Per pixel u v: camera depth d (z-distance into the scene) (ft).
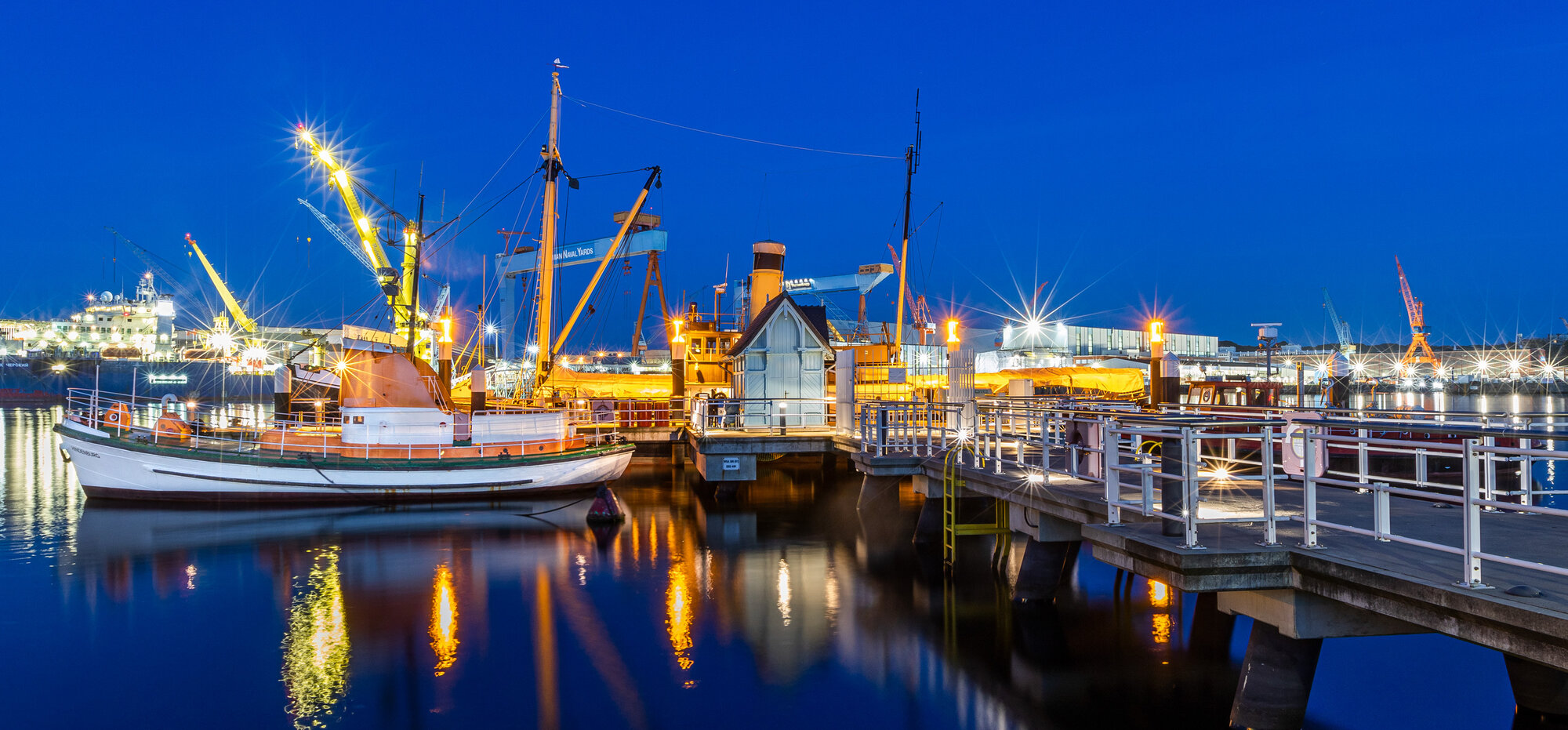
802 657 40.16
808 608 48.29
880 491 76.74
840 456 101.91
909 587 52.85
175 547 63.87
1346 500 37.29
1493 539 27.43
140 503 81.82
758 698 35.32
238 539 67.21
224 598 49.93
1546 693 32.42
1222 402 104.53
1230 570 25.58
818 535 70.18
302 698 35.09
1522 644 19.12
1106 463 32.42
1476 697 34.88
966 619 45.98
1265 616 27.73
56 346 568.82
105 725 32.50
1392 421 53.47
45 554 61.21
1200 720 32.63
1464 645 41.39
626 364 271.69
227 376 453.58
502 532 71.26
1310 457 26.45
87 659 39.58
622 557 61.77
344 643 42.04
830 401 94.84
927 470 60.70
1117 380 131.85
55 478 105.81
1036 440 57.00
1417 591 21.50
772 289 121.39
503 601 49.75
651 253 205.77
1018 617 46.16
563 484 89.86
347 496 82.74
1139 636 42.93
